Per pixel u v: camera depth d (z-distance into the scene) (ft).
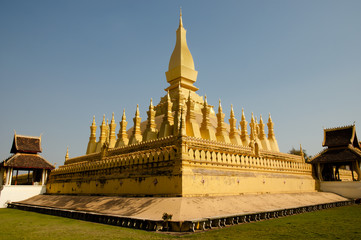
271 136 122.62
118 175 74.95
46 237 38.29
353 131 106.83
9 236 39.50
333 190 102.99
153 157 65.46
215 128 98.58
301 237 35.88
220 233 38.83
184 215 44.32
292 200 74.08
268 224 46.70
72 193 95.50
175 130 75.92
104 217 52.42
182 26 119.34
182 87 111.86
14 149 119.03
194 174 58.95
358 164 100.99
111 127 103.86
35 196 108.88
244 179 72.49
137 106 96.89
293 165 97.96
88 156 104.63
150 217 45.73
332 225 45.32
